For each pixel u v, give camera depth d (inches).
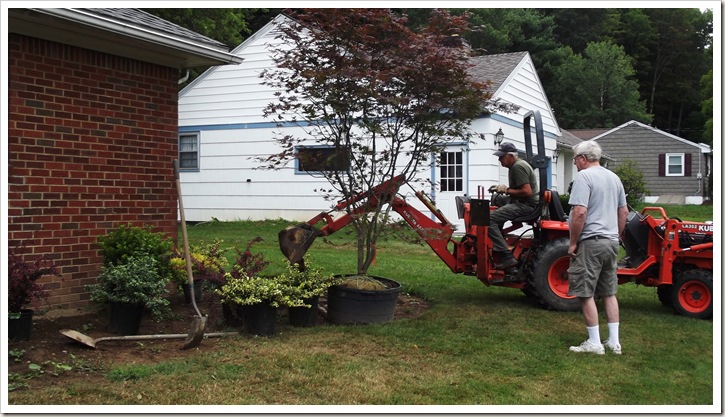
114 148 249.4
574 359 199.9
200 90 682.8
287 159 259.1
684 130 1814.7
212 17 874.8
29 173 223.0
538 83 665.0
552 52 1498.5
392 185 257.4
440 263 406.6
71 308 237.0
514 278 279.1
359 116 246.5
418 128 246.5
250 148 661.3
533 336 226.7
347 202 255.1
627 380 181.2
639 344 219.3
